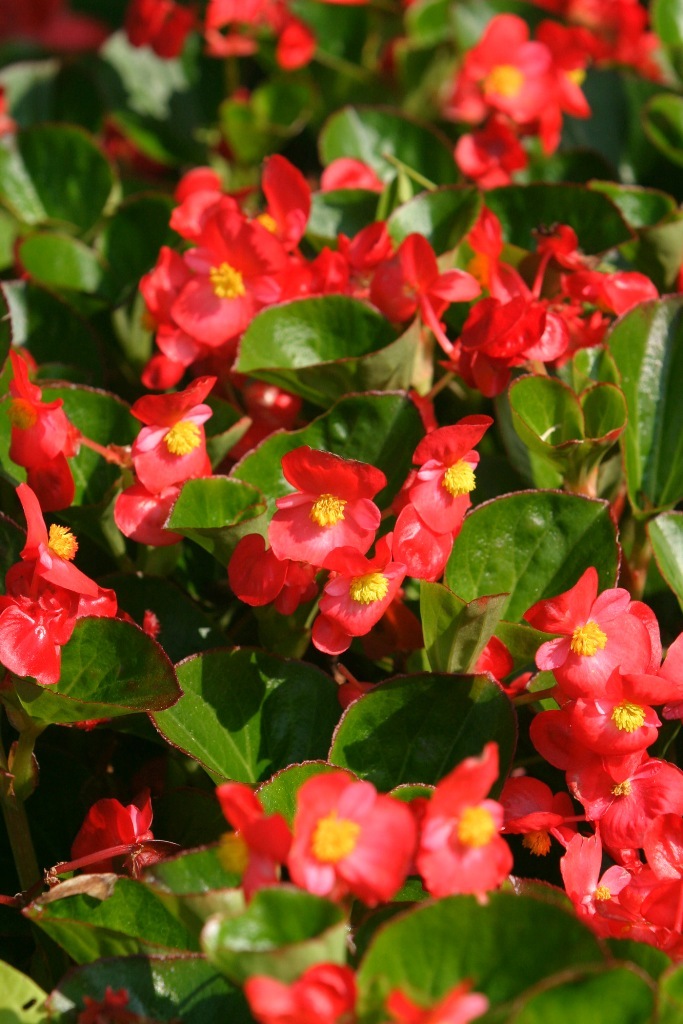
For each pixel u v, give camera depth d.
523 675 0.83
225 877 0.75
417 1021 0.69
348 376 0.86
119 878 0.77
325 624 0.79
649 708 0.79
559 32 0.99
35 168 1.05
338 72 1.14
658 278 0.97
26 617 0.78
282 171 0.87
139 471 0.82
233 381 0.89
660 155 1.07
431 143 1.03
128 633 0.80
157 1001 0.76
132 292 0.93
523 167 0.99
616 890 0.79
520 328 0.85
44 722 0.79
